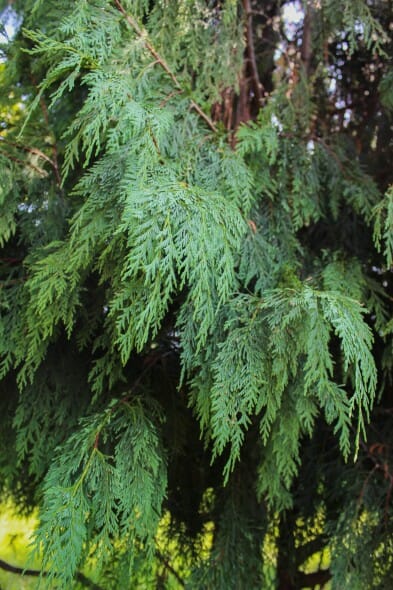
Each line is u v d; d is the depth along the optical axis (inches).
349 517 67.8
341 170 67.6
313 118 71.3
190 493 77.4
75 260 59.3
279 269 64.0
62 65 56.4
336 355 65.1
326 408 57.9
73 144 60.2
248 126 67.6
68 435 69.1
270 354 58.4
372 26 66.3
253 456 68.9
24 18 72.1
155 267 53.6
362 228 69.7
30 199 68.9
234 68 70.0
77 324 68.7
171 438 70.5
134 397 65.7
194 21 67.2
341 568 66.6
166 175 57.7
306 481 72.9
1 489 81.0
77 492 59.9
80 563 67.0
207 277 55.0
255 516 73.0
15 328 65.7
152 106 59.2
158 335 67.4
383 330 63.6
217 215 55.9
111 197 58.5
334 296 57.7
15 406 72.0
